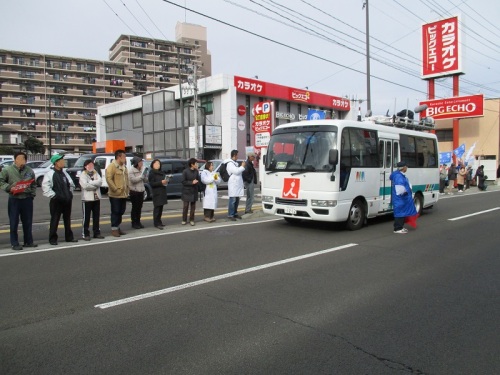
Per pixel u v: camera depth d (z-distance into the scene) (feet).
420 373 10.73
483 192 80.59
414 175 40.45
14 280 18.74
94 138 278.46
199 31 326.44
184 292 17.16
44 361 11.19
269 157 34.06
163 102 130.11
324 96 135.54
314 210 30.86
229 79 110.11
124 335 12.89
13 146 214.07
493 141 119.65
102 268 20.81
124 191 29.71
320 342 12.49
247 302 15.97
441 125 128.26
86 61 277.64
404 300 16.37
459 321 14.26
